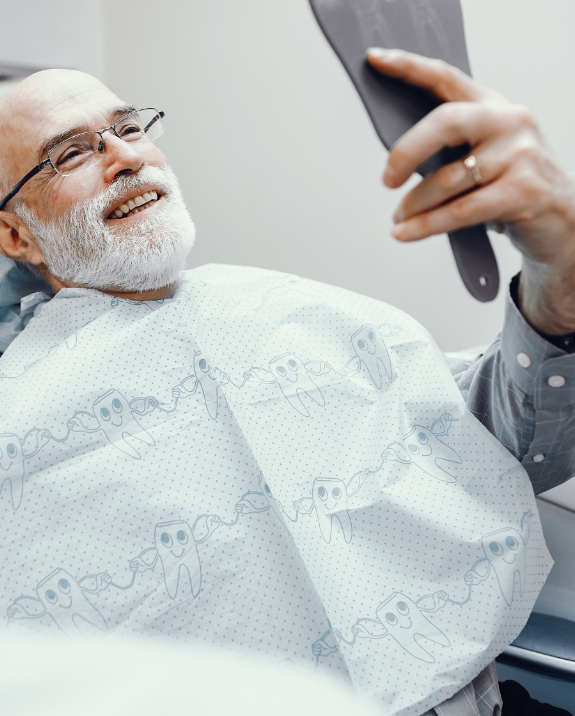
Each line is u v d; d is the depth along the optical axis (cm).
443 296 217
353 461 103
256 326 113
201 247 250
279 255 239
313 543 96
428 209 60
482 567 96
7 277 129
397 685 90
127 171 114
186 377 107
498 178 58
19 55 208
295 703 88
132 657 90
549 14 183
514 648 102
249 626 94
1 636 91
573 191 61
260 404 106
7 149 117
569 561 115
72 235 114
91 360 105
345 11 62
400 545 98
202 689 88
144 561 95
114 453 100
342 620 92
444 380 107
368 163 218
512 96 193
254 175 235
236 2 222
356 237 226
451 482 101
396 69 60
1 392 107
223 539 97
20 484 97
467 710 92
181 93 237
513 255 200
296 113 224
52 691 87
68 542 95
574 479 120
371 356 111
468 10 192
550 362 83
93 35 230
